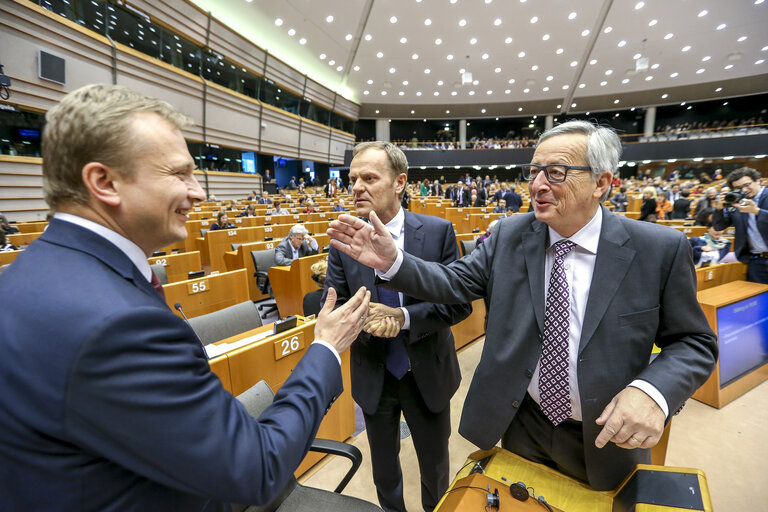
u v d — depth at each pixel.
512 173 24.72
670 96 19.34
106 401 0.43
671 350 0.82
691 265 0.84
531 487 0.87
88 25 8.30
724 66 16.89
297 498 1.23
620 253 0.85
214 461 0.47
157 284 0.62
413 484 1.83
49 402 0.43
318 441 1.27
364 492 1.80
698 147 18.61
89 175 0.50
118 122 0.50
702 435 2.04
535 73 18.05
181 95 11.03
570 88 19.55
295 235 4.39
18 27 6.98
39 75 7.33
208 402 0.49
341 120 21.20
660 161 20.22
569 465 0.98
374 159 1.21
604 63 17.03
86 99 0.50
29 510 0.47
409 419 1.38
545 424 1.01
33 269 0.48
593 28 14.59
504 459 0.96
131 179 0.52
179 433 0.45
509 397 0.96
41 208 7.80
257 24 12.69
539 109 21.73
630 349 0.84
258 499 0.51
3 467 0.46
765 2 12.87
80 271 0.48
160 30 10.09
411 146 23.67
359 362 1.33
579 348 0.86
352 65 17.16
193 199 0.58
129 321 0.44
